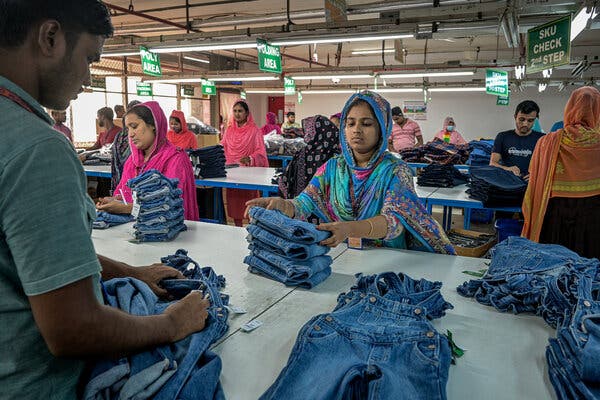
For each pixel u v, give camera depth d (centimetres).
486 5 487
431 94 1542
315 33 546
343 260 189
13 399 73
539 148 318
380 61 1519
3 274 69
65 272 67
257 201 200
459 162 610
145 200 208
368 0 822
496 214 511
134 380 83
